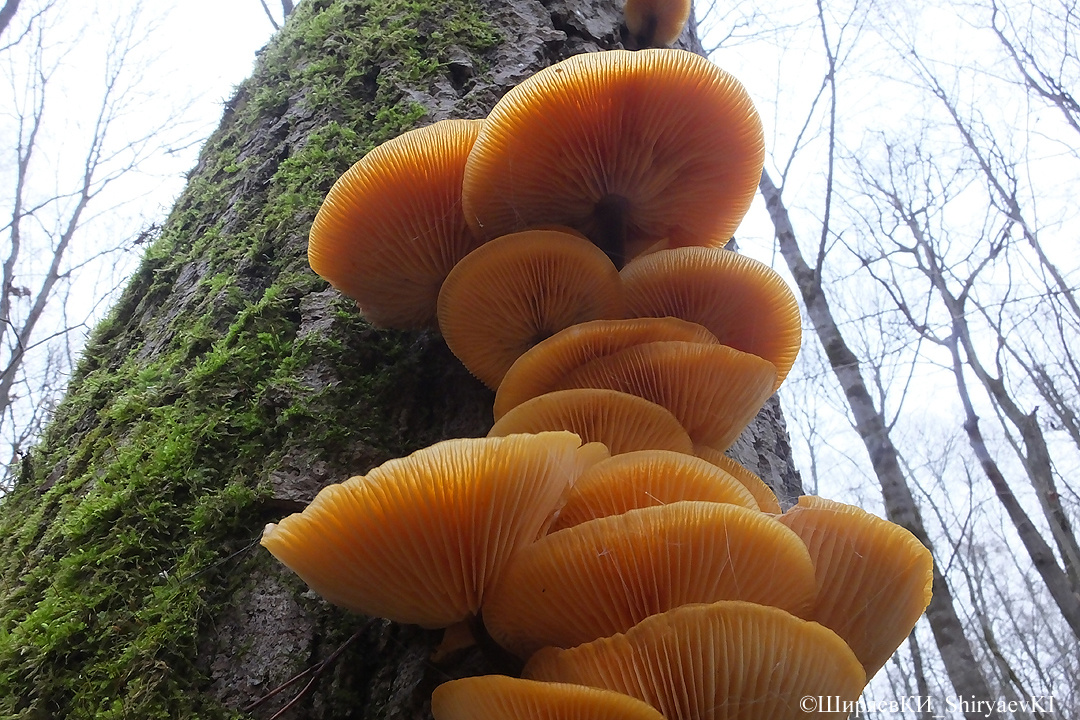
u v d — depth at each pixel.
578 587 0.14
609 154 0.21
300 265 0.25
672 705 0.13
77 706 0.16
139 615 0.18
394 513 0.13
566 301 0.21
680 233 0.24
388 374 0.23
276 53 0.37
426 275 0.23
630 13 0.34
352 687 0.17
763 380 0.19
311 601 0.18
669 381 0.19
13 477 0.29
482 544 0.14
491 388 0.23
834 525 0.16
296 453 0.20
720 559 0.14
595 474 0.16
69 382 0.31
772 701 0.13
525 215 0.22
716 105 0.20
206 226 0.31
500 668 0.16
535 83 0.19
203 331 0.25
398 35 0.31
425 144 0.21
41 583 0.20
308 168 0.28
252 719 0.16
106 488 0.21
